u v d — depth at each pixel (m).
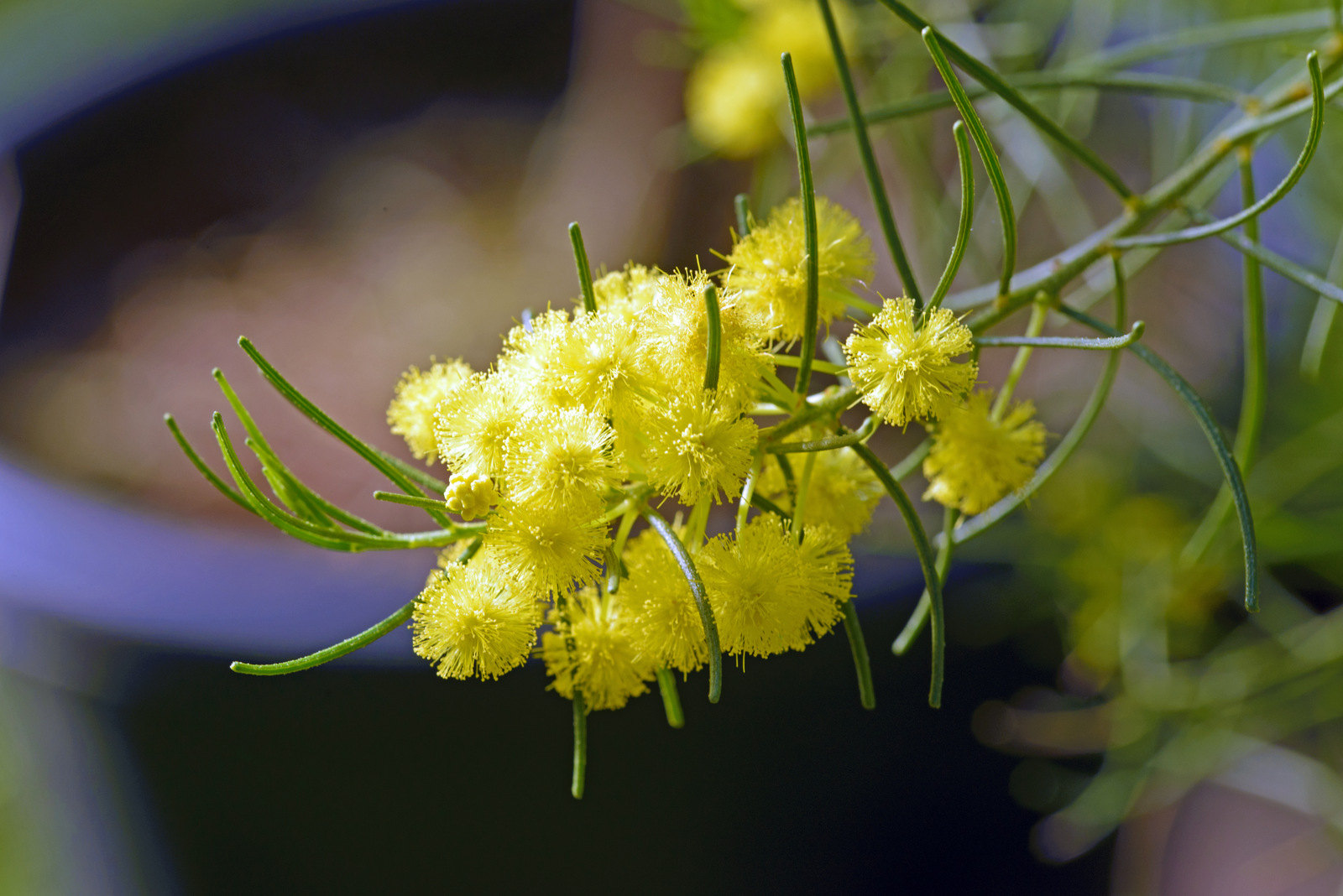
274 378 0.23
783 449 0.23
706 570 0.23
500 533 0.23
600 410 0.23
